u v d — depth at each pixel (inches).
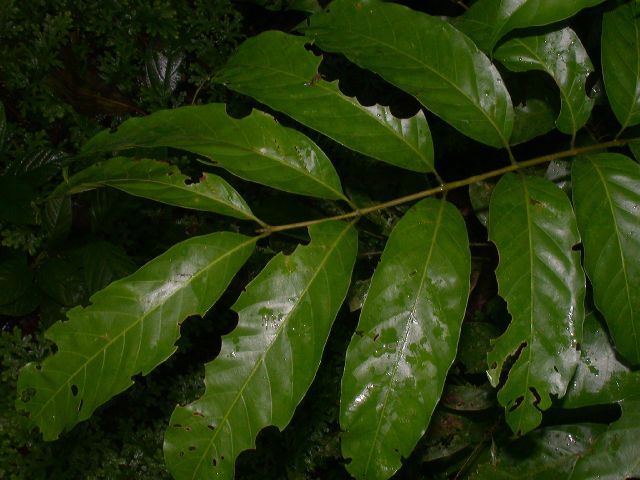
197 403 13.6
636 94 17.0
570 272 14.4
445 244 14.5
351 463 13.9
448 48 16.1
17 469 24.5
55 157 24.5
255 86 15.8
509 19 15.3
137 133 14.4
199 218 26.0
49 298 24.6
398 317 13.9
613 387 17.5
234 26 26.5
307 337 13.9
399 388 13.8
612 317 14.8
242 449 13.7
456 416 26.0
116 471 25.2
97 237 24.8
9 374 24.1
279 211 25.5
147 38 26.5
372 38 16.3
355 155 26.0
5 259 24.2
